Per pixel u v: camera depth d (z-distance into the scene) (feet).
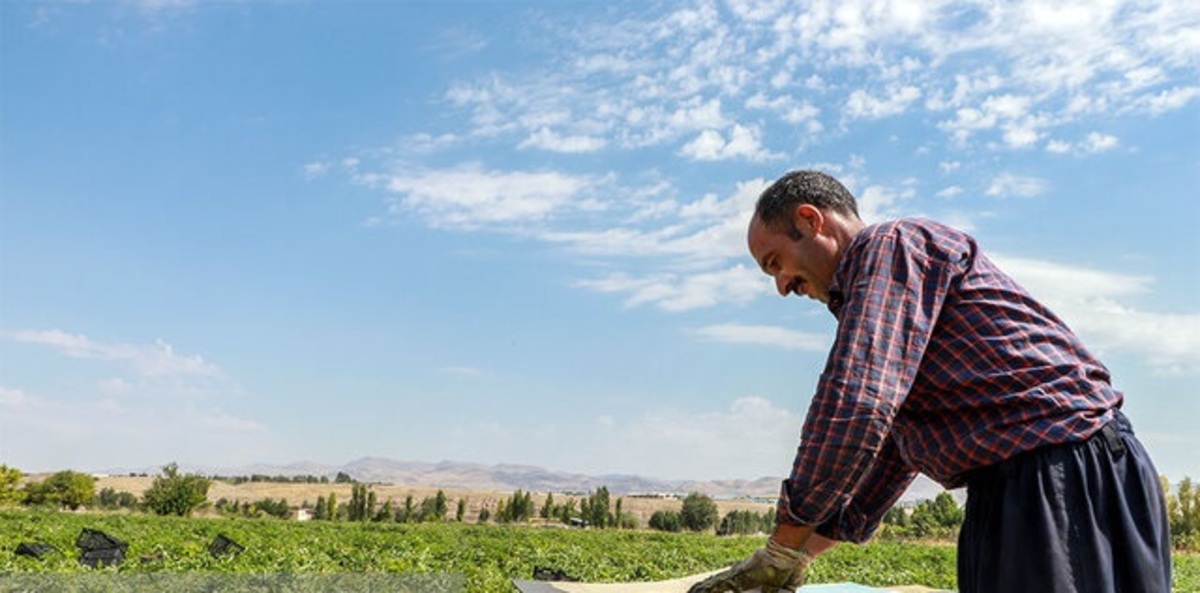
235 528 100.48
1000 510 6.47
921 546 93.86
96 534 39.93
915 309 6.66
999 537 6.43
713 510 237.04
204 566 40.91
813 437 6.48
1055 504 6.31
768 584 6.92
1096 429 6.49
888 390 6.39
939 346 6.82
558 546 83.97
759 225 7.75
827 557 63.36
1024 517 6.34
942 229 7.11
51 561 39.88
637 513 337.31
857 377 6.40
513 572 55.21
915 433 7.02
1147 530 6.38
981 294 6.84
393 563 52.31
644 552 82.79
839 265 7.26
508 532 119.44
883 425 6.34
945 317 6.84
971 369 6.68
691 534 134.82
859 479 6.46
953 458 6.73
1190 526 148.77
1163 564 6.39
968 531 6.82
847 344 6.53
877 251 6.88
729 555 82.94
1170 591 6.52
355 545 75.15
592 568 60.18
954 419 6.77
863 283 6.76
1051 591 6.17
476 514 326.03
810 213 7.45
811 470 6.49
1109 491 6.39
